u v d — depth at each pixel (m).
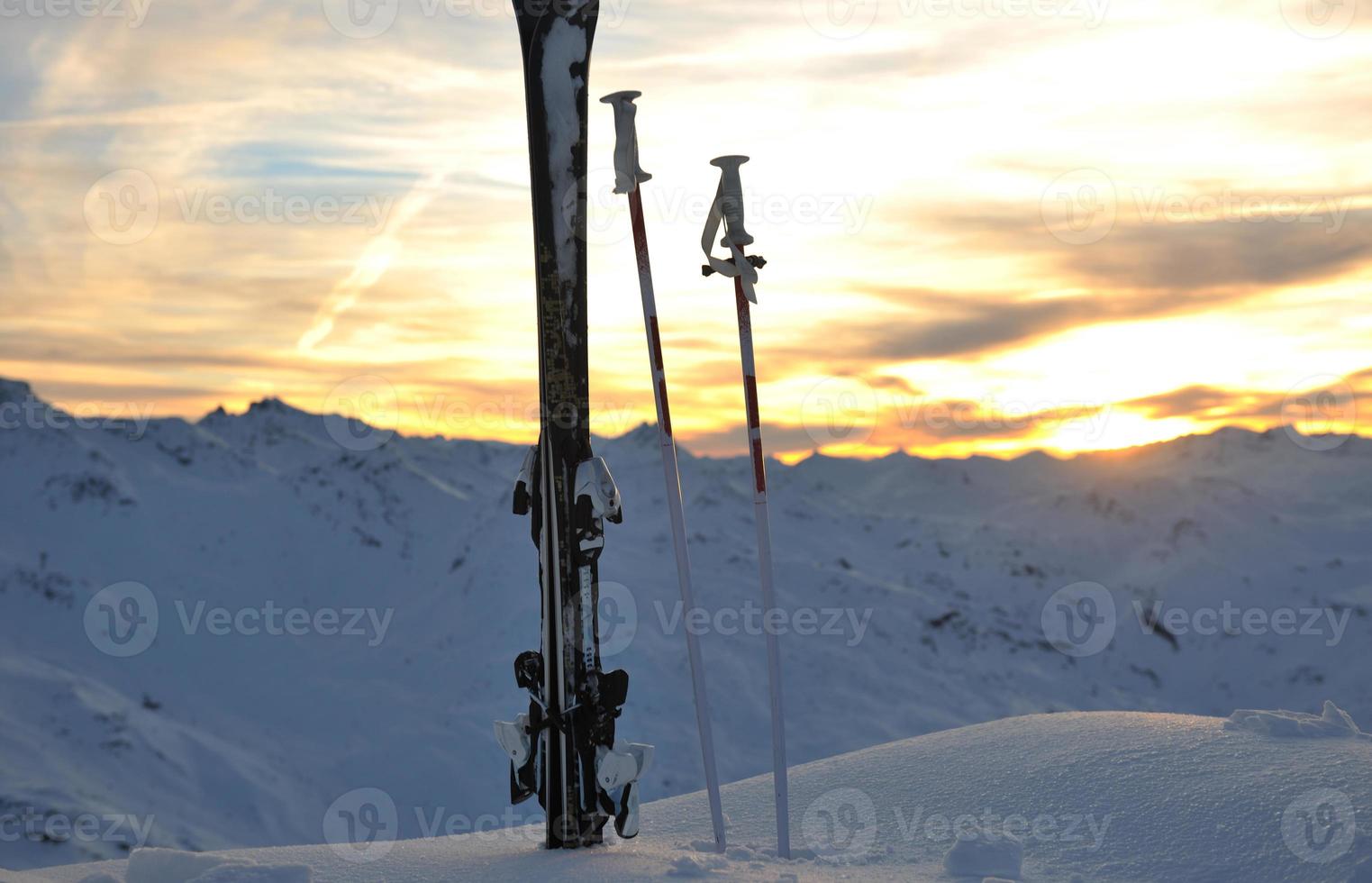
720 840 5.27
